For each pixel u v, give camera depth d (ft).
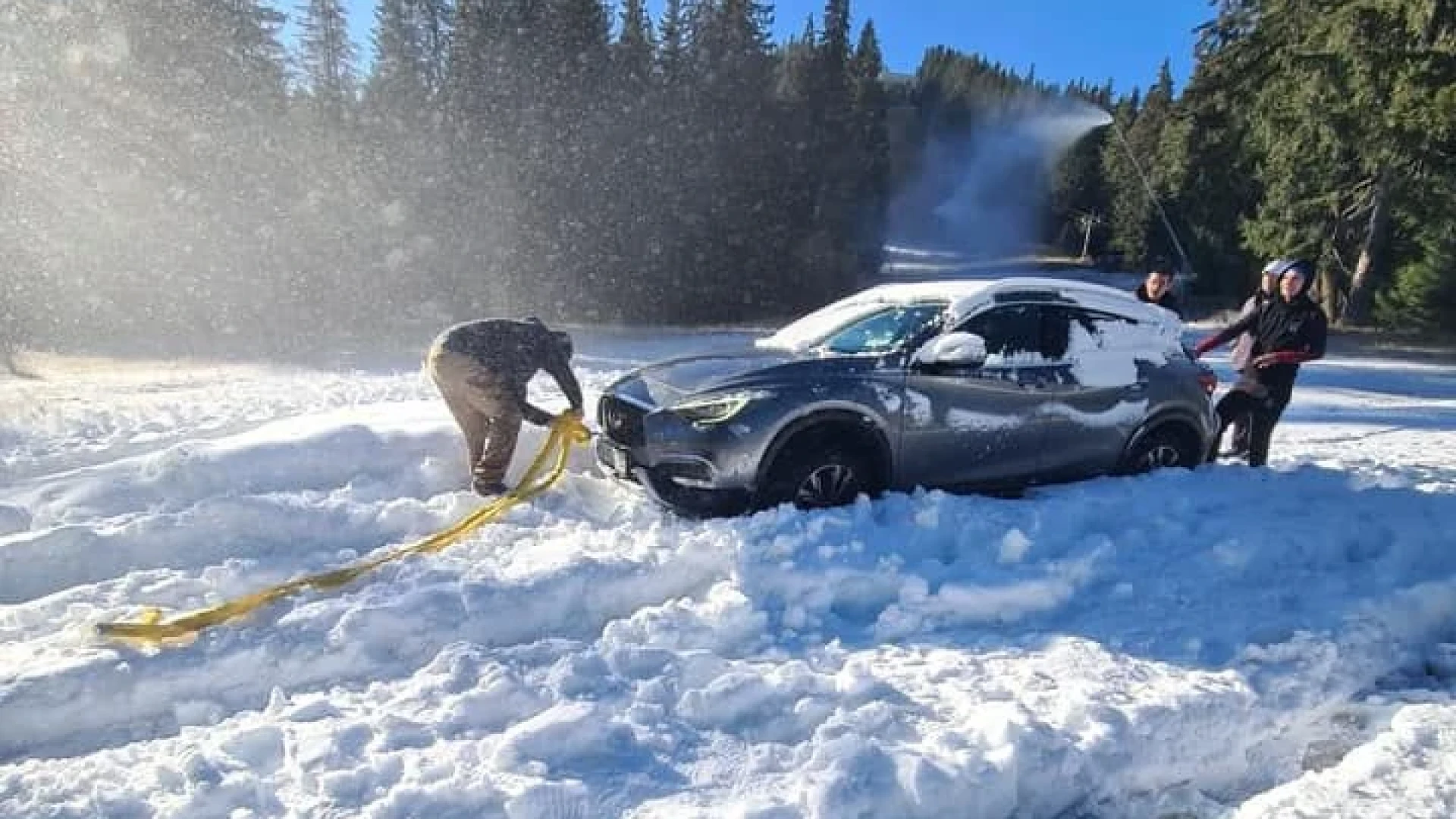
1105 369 19.92
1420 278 80.12
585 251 106.11
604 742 10.12
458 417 18.93
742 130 119.03
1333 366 57.41
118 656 11.60
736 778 9.66
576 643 12.50
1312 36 71.41
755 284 116.57
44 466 22.02
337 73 141.18
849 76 157.48
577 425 18.58
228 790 9.17
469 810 8.96
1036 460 19.27
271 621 12.88
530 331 18.66
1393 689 12.44
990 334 18.98
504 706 10.82
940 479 18.44
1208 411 21.52
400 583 14.05
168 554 15.33
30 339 68.95
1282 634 13.05
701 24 124.77
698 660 11.83
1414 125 64.13
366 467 19.98
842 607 14.46
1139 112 208.95
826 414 17.06
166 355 59.41
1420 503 19.34
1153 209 170.19
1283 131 77.30
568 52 110.22
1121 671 11.98
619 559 14.71
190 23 83.05
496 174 102.42
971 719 10.61
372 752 9.92
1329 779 9.80
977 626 13.76
